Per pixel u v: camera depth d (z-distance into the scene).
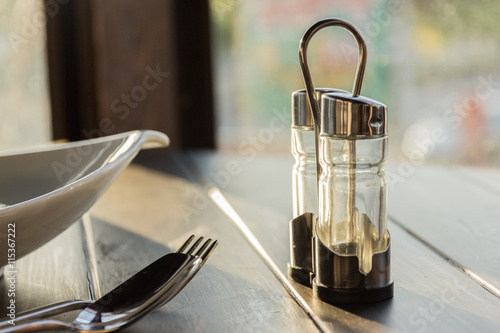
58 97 1.93
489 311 0.63
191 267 0.64
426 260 0.76
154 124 1.87
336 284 0.65
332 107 0.62
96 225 0.95
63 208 0.65
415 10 2.61
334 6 2.69
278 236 0.87
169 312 0.65
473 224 0.90
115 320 0.59
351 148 0.63
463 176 1.21
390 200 1.04
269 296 0.68
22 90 1.89
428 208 0.98
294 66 2.76
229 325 0.62
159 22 1.83
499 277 0.71
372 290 0.65
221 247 0.83
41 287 0.73
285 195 1.09
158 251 0.83
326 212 0.65
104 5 1.79
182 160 1.51
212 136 1.98
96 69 1.82
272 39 2.75
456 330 0.60
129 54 1.82
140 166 1.44
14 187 0.83
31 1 1.88
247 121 2.71
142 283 0.63
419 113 2.66
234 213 0.99
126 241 0.87
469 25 2.59
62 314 0.65
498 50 2.58
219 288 0.70
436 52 2.63
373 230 0.64
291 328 0.61
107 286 0.73
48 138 1.94
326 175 0.65
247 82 2.72
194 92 1.95
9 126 1.88
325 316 0.63
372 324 0.61
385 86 2.66
